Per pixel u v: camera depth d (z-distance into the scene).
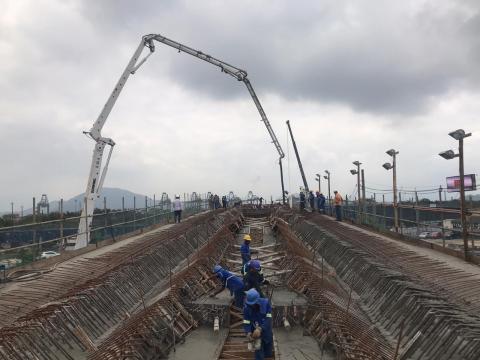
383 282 11.69
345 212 32.44
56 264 16.33
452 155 14.96
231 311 11.79
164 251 17.55
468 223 15.76
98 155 24.61
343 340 8.66
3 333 8.05
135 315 10.41
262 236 26.45
